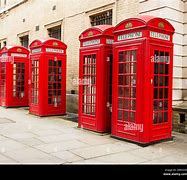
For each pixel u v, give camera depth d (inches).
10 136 299.3
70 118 426.0
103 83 316.8
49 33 568.7
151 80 266.7
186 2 349.7
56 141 281.7
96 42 323.9
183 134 323.3
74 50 491.8
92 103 331.6
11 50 527.5
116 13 411.2
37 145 264.8
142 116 266.4
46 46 429.7
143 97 265.0
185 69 350.6
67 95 489.7
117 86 292.2
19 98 545.3
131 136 277.1
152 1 343.3
